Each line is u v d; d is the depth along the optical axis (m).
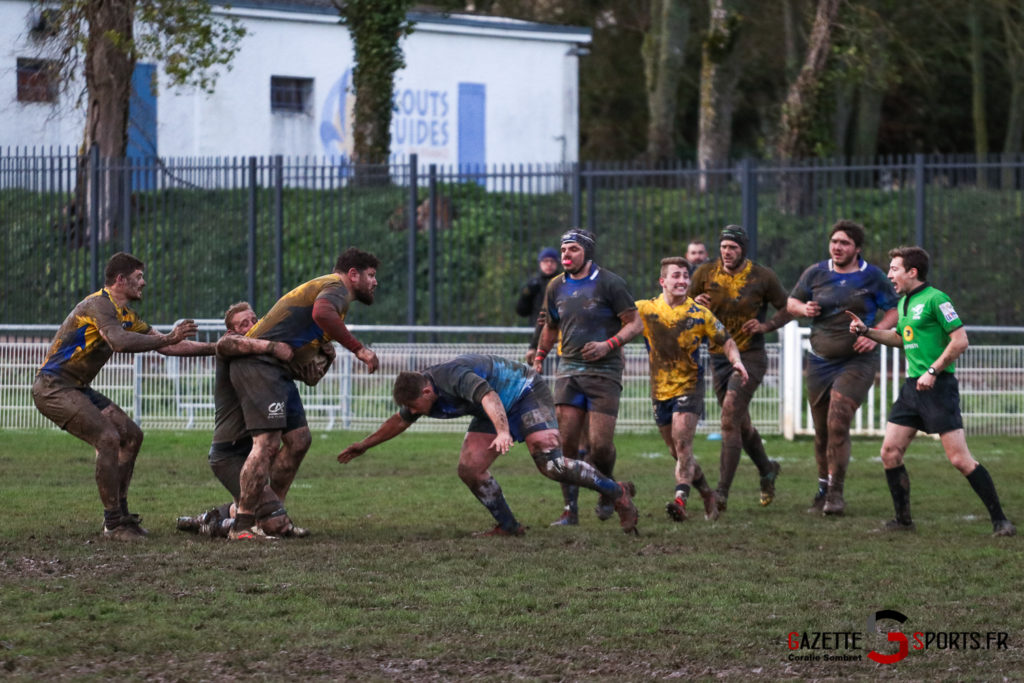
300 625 20.58
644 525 30.88
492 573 24.67
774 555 26.73
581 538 28.70
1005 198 64.69
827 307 33.16
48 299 70.38
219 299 70.75
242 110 99.75
